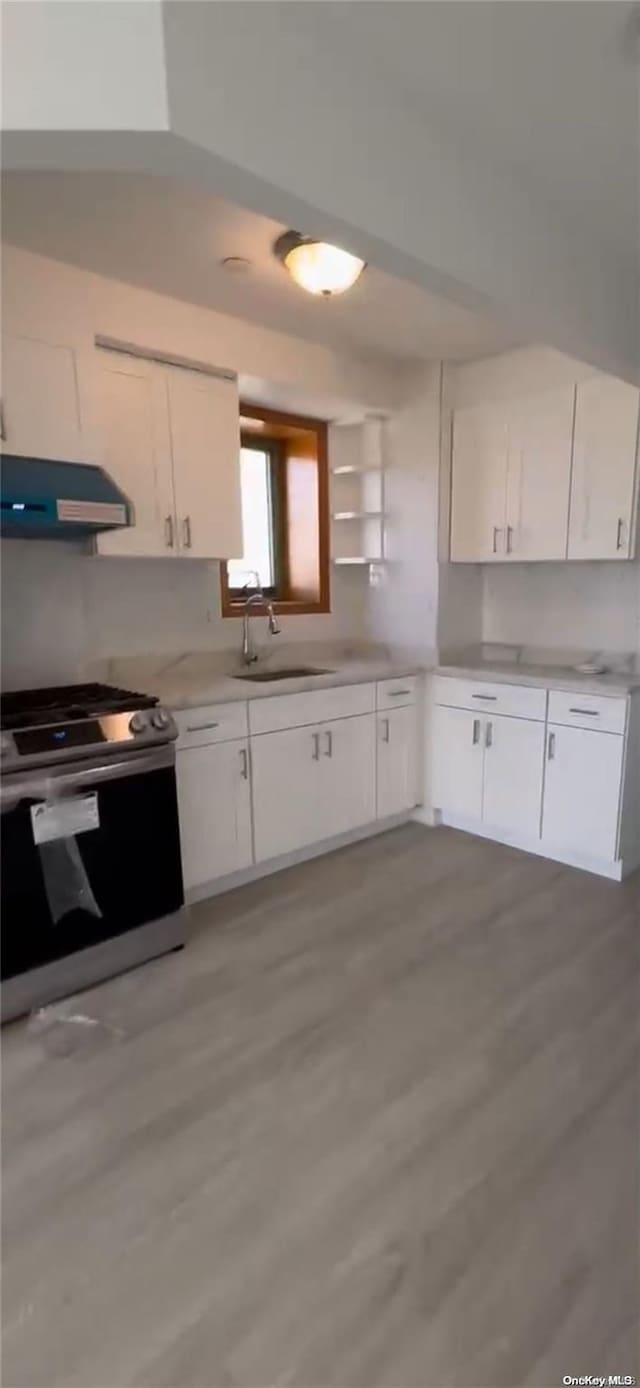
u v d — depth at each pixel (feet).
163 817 8.16
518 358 11.12
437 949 8.41
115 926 7.84
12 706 7.82
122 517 7.88
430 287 5.98
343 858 11.14
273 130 4.27
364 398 11.53
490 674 11.36
